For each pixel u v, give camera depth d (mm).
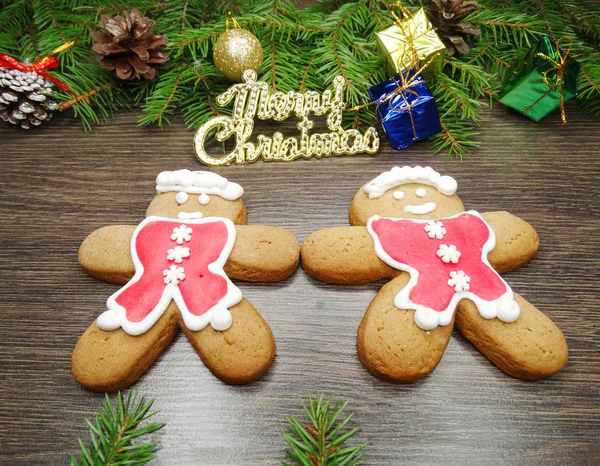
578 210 224
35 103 239
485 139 244
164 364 190
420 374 180
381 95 228
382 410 182
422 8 236
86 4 264
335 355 192
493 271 191
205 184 211
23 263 214
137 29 232
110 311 184
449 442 177
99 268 200
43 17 253
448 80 238
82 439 179
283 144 234
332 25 248
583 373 188
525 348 180
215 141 244
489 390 186
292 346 194
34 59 246
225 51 226
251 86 229
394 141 234
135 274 193
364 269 197
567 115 250
